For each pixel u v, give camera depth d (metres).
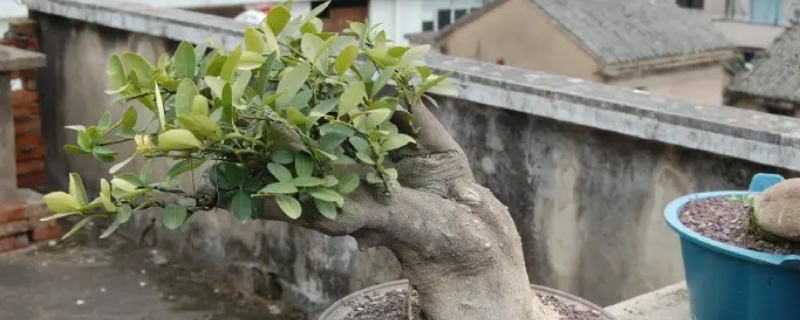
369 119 1.37
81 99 4.63
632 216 2.77
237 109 1.28
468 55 10.91
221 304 3.90
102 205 1.39
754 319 1.77
